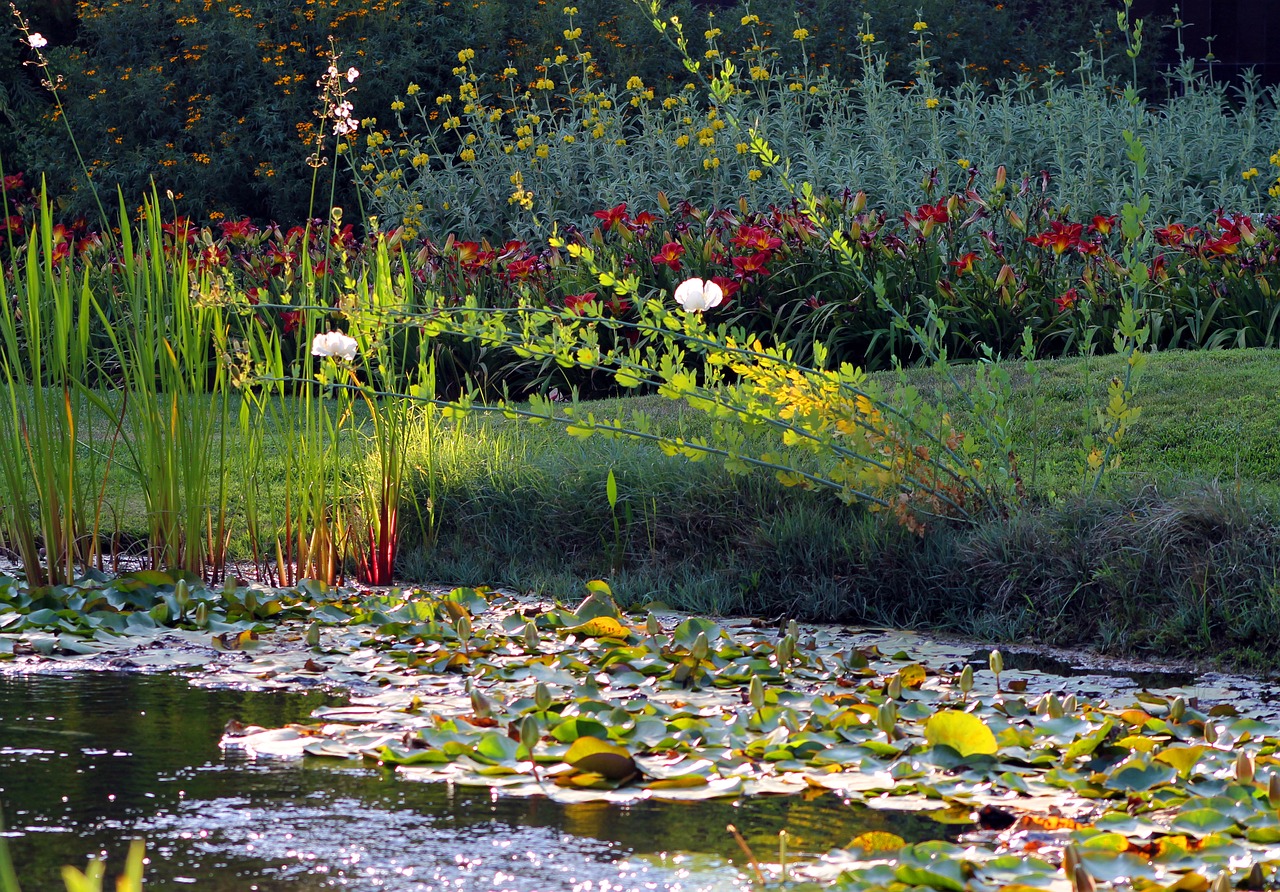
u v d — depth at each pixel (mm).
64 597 6887
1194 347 11375
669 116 19109
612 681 5414
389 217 16859
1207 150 16062
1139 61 22250
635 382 7086
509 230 16359
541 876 3174
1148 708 4988
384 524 8023
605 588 7051
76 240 16078
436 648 6004
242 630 6539
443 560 8234
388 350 8555
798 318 12172
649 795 3861
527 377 12469
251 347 7914
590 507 8047
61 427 7402
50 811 3666
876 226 12203
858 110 19375
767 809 3748
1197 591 6184
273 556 8516
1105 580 6430
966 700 5055
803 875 3162
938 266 12031
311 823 3576
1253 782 3811
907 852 3217
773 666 5629
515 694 5102
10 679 5469
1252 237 11680
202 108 20312
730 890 3072
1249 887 3053
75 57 21266
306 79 20312
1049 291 12055
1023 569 6723
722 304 12070
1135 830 3457
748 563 7457
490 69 20438
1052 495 7148
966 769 4125
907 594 7027
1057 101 16750
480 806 3744
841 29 21234
